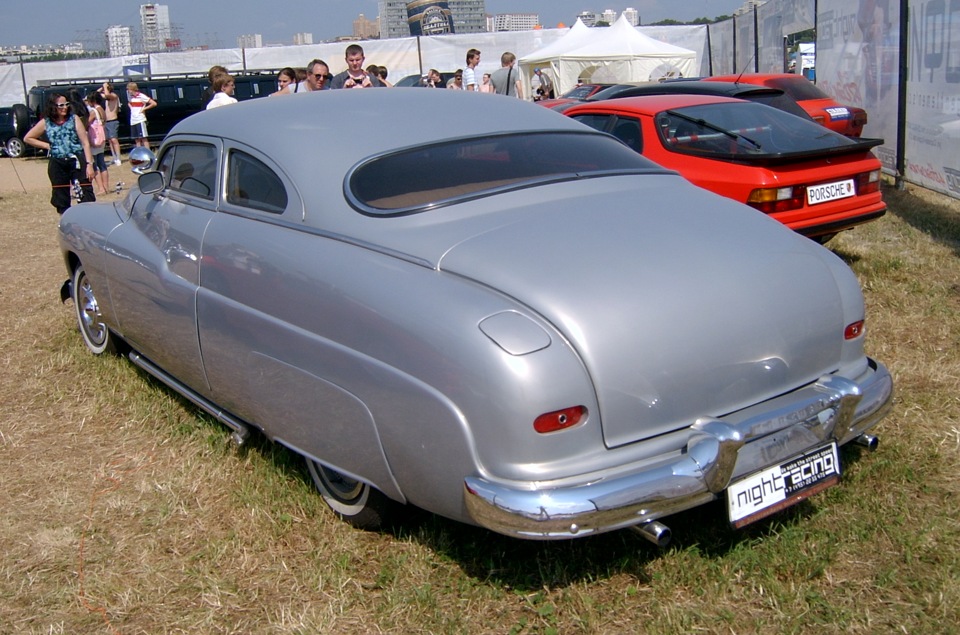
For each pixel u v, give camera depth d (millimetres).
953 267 6195
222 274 3357
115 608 2797
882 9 10070
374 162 3156
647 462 2480
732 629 2553
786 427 2652
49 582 2963
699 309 2584
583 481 2396
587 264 2627
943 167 8375
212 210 3592
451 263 2682
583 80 21828
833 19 12133
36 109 23031
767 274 2775
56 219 11211
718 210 3152
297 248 3039
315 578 2871
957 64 8008
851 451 3480
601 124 6512
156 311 3902
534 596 2717
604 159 3508
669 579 2760
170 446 3938
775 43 16875
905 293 5570
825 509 3088
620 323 2471
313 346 2887
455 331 2469
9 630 2713
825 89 12641
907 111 9367
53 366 5008
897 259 6355
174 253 3723
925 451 3473
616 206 3055
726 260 2762
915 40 9062
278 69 26984
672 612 2609
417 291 2623
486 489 2408
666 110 6125
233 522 3256
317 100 3746
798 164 5445
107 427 4207
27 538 3230
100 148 13219
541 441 2379
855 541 2930
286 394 3080
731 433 2500
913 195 9258
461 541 3010
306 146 3287
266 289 3104
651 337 2490
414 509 3152
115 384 4656
